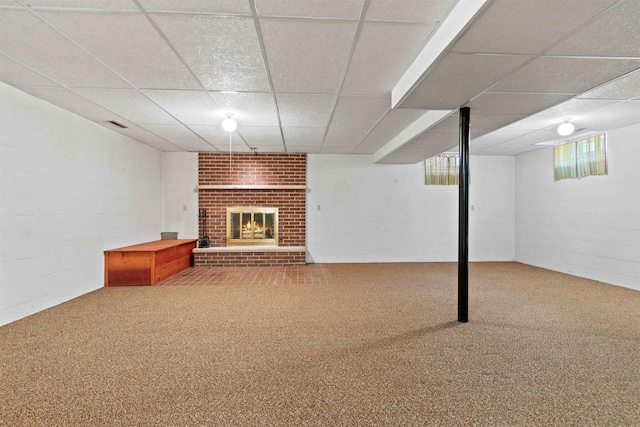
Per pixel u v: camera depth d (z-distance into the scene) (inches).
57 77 118.2
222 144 235.1
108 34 89.2
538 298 163.9
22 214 132.9
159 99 140.5
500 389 81.0
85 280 172.4
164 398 77.0
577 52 83.2
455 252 283.0
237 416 70.4
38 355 99.4
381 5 76.5
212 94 134.4
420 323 127.9
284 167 269.4
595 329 121.2
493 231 285.4
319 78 118.6
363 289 182.2
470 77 99.5
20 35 89.6
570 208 228.1
